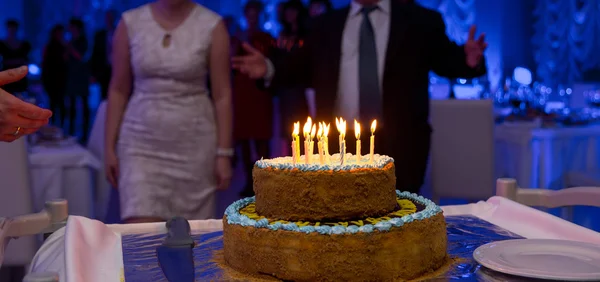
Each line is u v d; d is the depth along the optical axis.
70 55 10.56
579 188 1.90
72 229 1.55
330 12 3.39
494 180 4.71
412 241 1.36
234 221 1.44
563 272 1.29
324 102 3.30
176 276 1.35
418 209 1.53
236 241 1.42
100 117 4.71
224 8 14.77
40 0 14.90
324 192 1.41
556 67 12.48
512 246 1.47
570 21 12.11
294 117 5.83
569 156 4.43
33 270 1.54
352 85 3.23
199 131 3.12
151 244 1.62
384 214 1.47
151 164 3.06
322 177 1.41
